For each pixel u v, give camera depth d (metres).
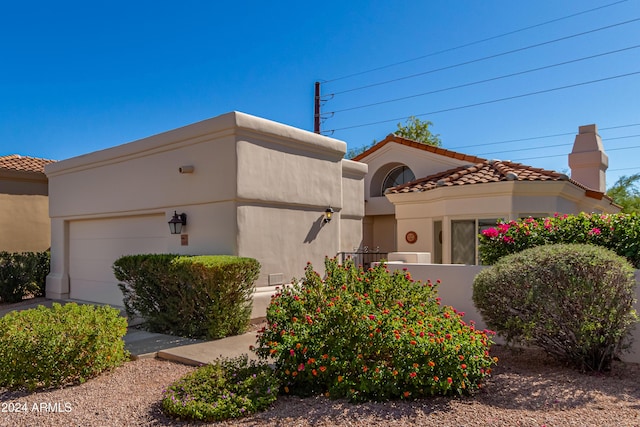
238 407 4.88
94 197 13.20
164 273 9.05
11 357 5.93
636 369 6.29
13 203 17.45
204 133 10.20
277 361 5.67
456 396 5.23
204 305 8.73
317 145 11.83
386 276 7.19
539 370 6.29
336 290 6.66
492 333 6.65
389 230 20.14
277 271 10.65
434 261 14.35
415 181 16.16
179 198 10.80
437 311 6.81
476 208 13.23
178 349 7.88
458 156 16.97
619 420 4.44
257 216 10.23
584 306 5.92
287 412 4.91
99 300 13.16
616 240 7.36
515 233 8.21
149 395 5.66
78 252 14.09
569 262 6.09
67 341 6.15
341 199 12.76
